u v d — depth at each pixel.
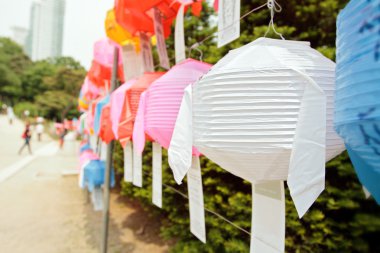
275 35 2.33
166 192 3.57
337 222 2.34
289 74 0.65
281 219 0.82
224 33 1.12
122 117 1.61
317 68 0.69
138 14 1.65
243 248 2.40
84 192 6.76
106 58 2.94
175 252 3.38
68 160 12.43
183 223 3.43
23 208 5.62
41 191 6.97
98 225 4.84
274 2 0.92
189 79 1.18
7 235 4.32
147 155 3.99
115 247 4.04
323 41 2.70
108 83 3.29
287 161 0.68
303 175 0.63
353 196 2.18
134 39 2.22
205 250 2.97
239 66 0.70
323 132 0.63
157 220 5.01
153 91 1.25
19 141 18.47
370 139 0.46
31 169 9.84
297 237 2.39
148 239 4.32
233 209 2.59
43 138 22.80
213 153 0.78
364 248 2.23
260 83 0.66
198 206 1.25
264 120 0.65
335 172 2.34
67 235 4.40
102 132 2.18
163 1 1.61
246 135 0.67
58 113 36.03
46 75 51.38
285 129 0.64
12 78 49.53
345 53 0.50
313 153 0.63
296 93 0.64
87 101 5.05
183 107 0.89
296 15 2.54
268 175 0.76
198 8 1.68
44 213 5.37
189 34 3.33
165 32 1.95
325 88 0.67
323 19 2.62
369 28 0.44
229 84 0.70
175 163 0.91
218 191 2.81
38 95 47.44
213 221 2.75
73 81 37.69
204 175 2.87
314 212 2.16
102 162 3.75
